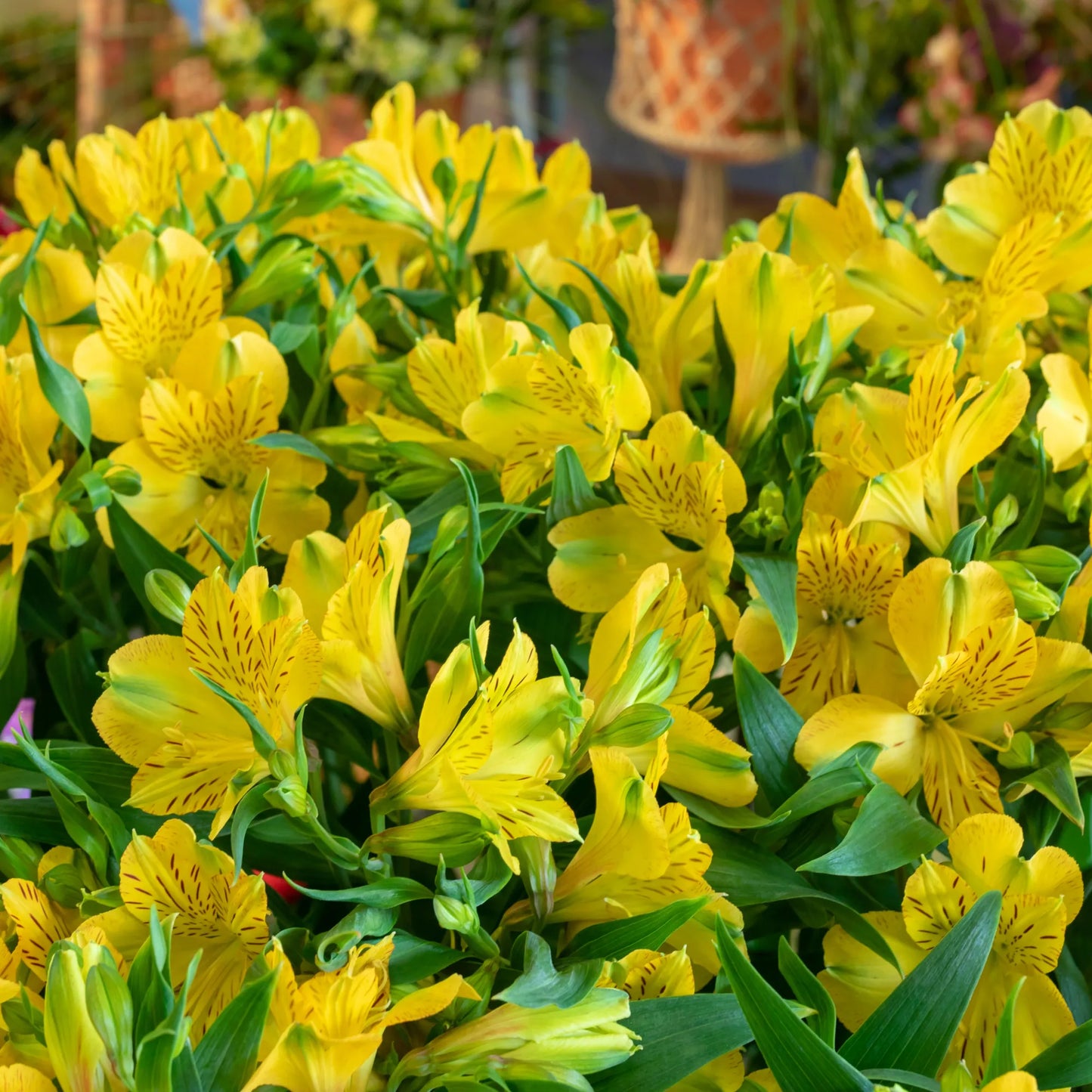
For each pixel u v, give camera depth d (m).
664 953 0.71
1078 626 0.73
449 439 0.78
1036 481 0.74
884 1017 0.67
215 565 0.78
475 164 0.89
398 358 0.84
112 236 0.86
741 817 0.71
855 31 2.48
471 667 0.68
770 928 0.74
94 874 0.71
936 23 2.56
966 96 2.55
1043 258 0.76
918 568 0.71
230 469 0.78
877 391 0.75
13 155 3.23
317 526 0.78
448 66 2.96
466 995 0.68
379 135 0.88
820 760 0.72
